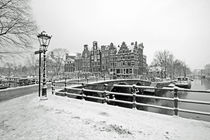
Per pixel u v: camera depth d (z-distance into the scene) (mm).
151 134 3895
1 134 4086
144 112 5738
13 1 10195
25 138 3750
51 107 6867
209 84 60656
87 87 18719
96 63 57500
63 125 4484
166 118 5074
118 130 4109
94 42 59000
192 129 4219
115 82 27328
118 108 6469
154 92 33781
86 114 5637
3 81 21953
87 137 3666
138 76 46750
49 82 27250
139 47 57344
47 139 3627
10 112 6500
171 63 61312
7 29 10422
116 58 52781
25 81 24688
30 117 5496
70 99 8992
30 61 53875
